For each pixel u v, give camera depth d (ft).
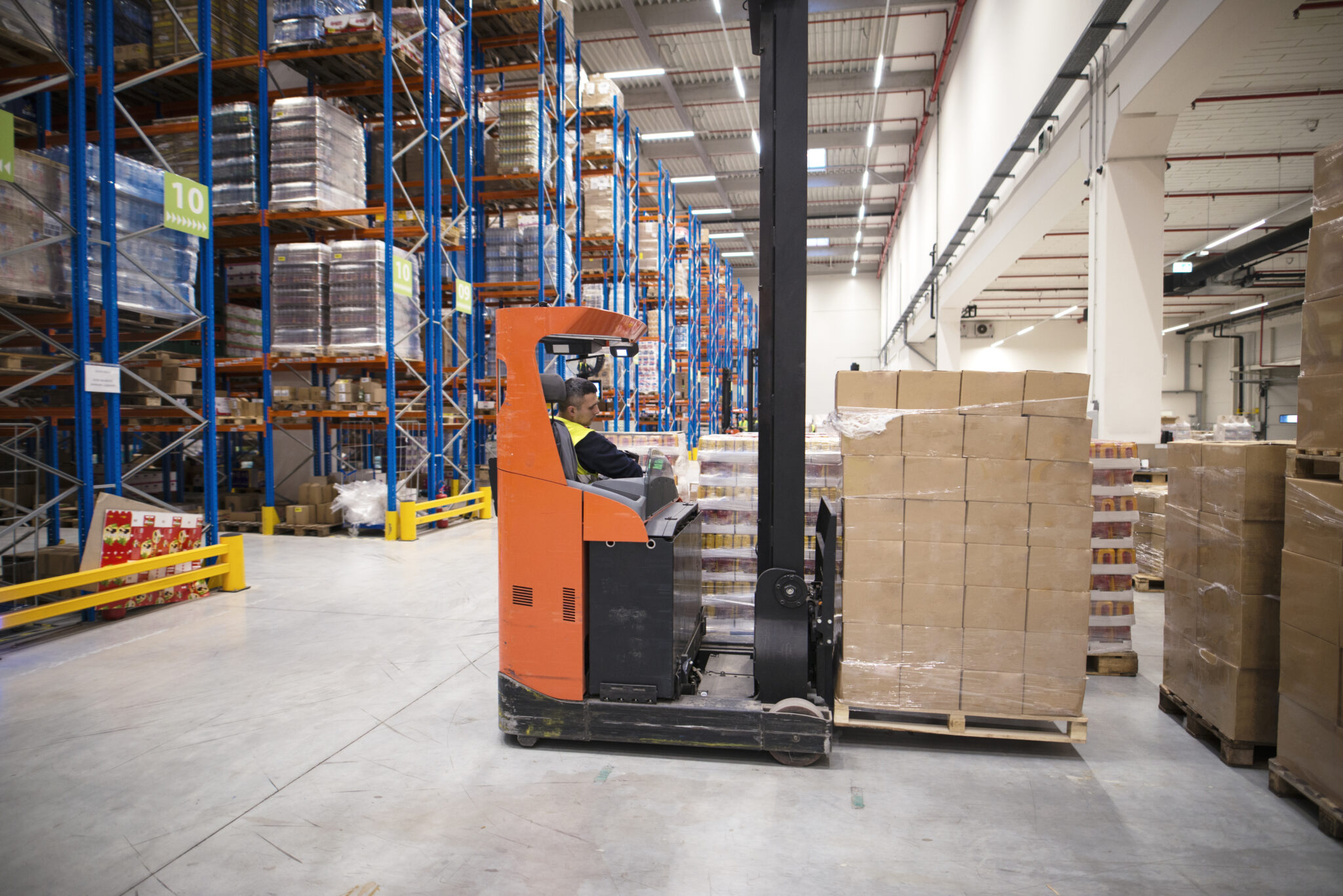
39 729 10.68
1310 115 38.93
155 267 19.49
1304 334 8.64
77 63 15.97
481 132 37.04
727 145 71.67
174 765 9.60
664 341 54.08
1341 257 7.97
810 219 92.43
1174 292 62.90
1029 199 36.76
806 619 10.03
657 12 49.49
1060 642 9.96
